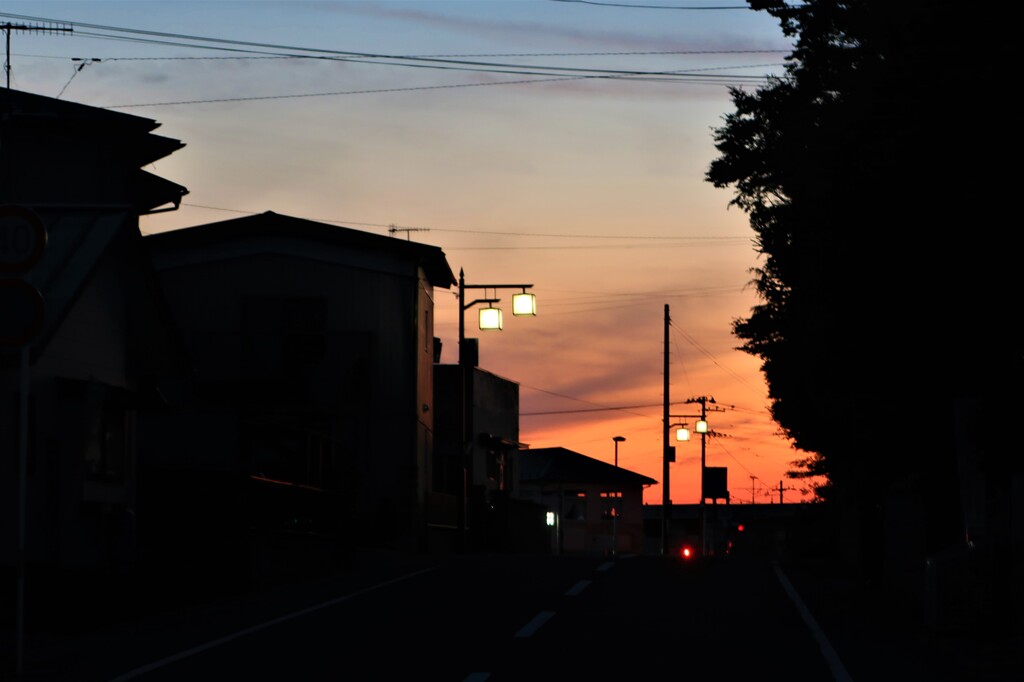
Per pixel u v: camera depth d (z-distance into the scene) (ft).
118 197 94.43
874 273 47.52
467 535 151.53
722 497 232.53
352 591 60.49
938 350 50.34
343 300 129.39
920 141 41.73
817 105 50.62
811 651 39.01
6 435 52.70
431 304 144.46
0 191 90.58
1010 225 41.96
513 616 48.24
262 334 125.49
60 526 56.70
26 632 45.39
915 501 67.77
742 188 69.10
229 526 64.34
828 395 69.46
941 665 36.86
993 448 51.01
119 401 62.08
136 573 56.34
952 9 39.65
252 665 35.81
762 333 86.28
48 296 55.36
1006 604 44.80
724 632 43.73
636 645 39.88
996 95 39.63
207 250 129.39
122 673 34.91
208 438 82.94
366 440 127.75
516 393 191.83
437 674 33.83
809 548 127.44
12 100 93.56
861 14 46.62
